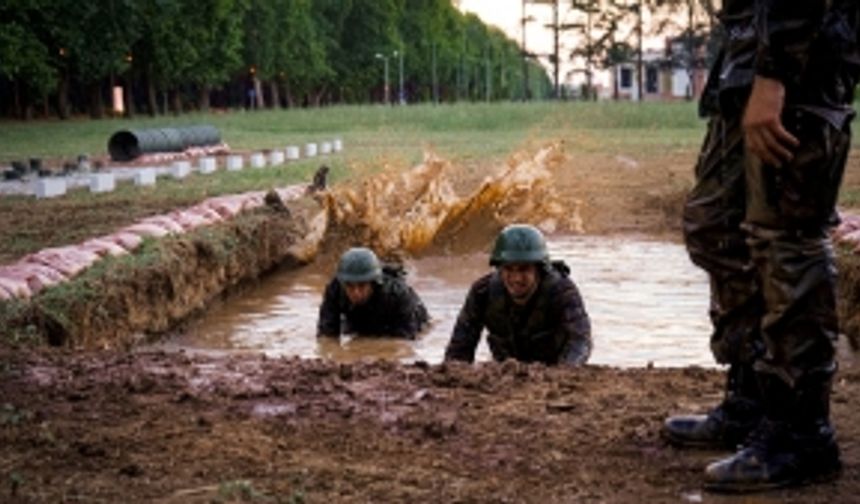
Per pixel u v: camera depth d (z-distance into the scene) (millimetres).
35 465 5684
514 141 47938
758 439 5258
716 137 5496
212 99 124688
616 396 6926
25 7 64875
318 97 130750
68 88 82562
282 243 18688
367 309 12773
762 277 5148
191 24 82750
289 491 5258
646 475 5465
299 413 6609
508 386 7238
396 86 150625
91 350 8828
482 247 21047
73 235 16344
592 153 39906
